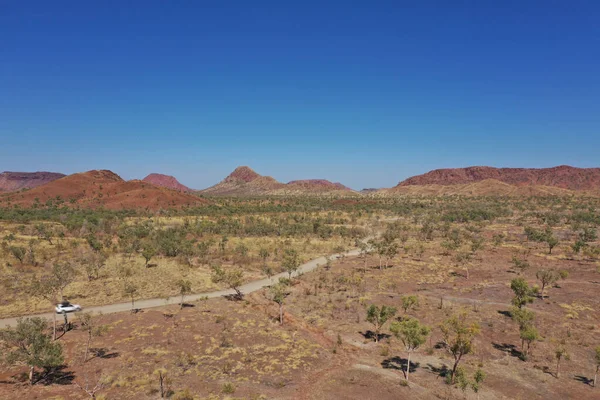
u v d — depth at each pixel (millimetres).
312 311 47906
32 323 31141
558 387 30109
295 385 29609
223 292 57438
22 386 28062
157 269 68688
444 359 34906
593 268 71125
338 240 108375
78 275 62125
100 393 27094
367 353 36219
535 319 44031
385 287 58188
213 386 28891
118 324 42094
